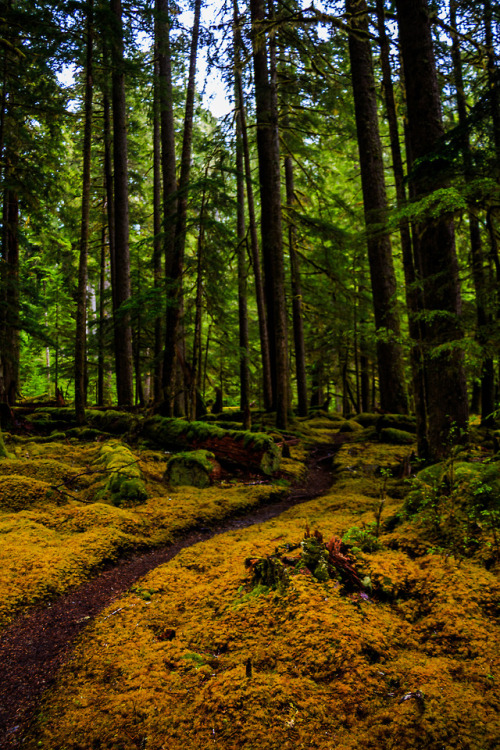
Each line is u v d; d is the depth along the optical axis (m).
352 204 21.20
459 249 13.45
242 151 14.20
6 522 5.65
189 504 7.12
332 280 17.30
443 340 6.88
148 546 5.43
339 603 3.17
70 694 2.56
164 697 2.44
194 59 11.38
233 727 2.16
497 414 5.02
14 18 9.88
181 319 13.20
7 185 12.52
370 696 2.31
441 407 7.25
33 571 4.25
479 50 10.54
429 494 4.68
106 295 18.39
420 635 2.85
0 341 12.99
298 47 12.67
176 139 19.39
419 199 5.96
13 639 3.25
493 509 4.04
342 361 23.14
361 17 8.80
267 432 12.62
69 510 6.30
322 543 3.87
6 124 13.08
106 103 16.89
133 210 21.12
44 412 13.28
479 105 5.59
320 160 19.62
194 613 3.46
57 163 14.20
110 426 11.99
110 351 18.44
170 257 14.73
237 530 5.89
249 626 3.09
